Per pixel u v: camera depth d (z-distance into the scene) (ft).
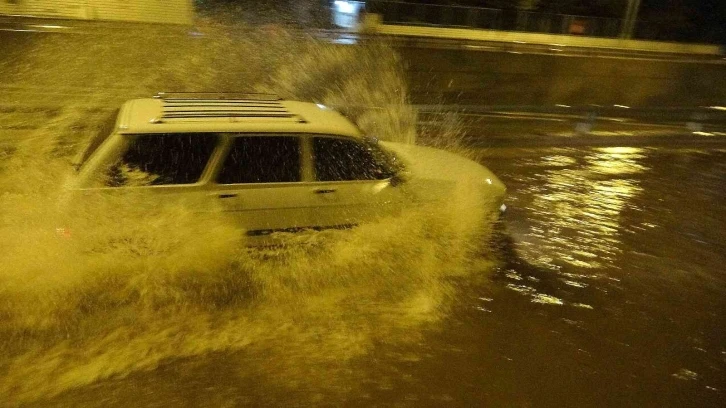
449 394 11.20
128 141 13.51
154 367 11.59
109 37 37.45
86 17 52.70
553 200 23.71
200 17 56.95
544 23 88.58
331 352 12.41
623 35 92.73
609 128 39.70
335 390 11.12
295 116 15.64
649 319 14.74
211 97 18.20
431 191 16.08
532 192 24.61
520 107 42.27
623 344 13.47
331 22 70.44
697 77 52.85
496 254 17.70
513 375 11.96
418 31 79.77
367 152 15.61
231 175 14.10
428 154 18.04
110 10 53.16
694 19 112.27
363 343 12.82
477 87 45.68
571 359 12.70
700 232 21.21
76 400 10.48
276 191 14.34
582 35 92.63
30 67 34.60
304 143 14.69
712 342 13.84
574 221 21.43
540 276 16.74
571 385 11.75
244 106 16.37
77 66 35.58
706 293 16.40
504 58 46.29
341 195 14.93
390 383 11.43
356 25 72.54
